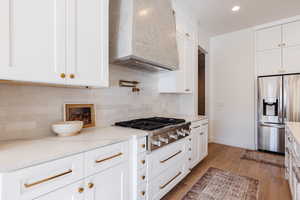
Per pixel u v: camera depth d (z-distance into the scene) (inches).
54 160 33.3
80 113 60.1
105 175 44.0
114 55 63.4
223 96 156.7
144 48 62.5
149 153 58.7
